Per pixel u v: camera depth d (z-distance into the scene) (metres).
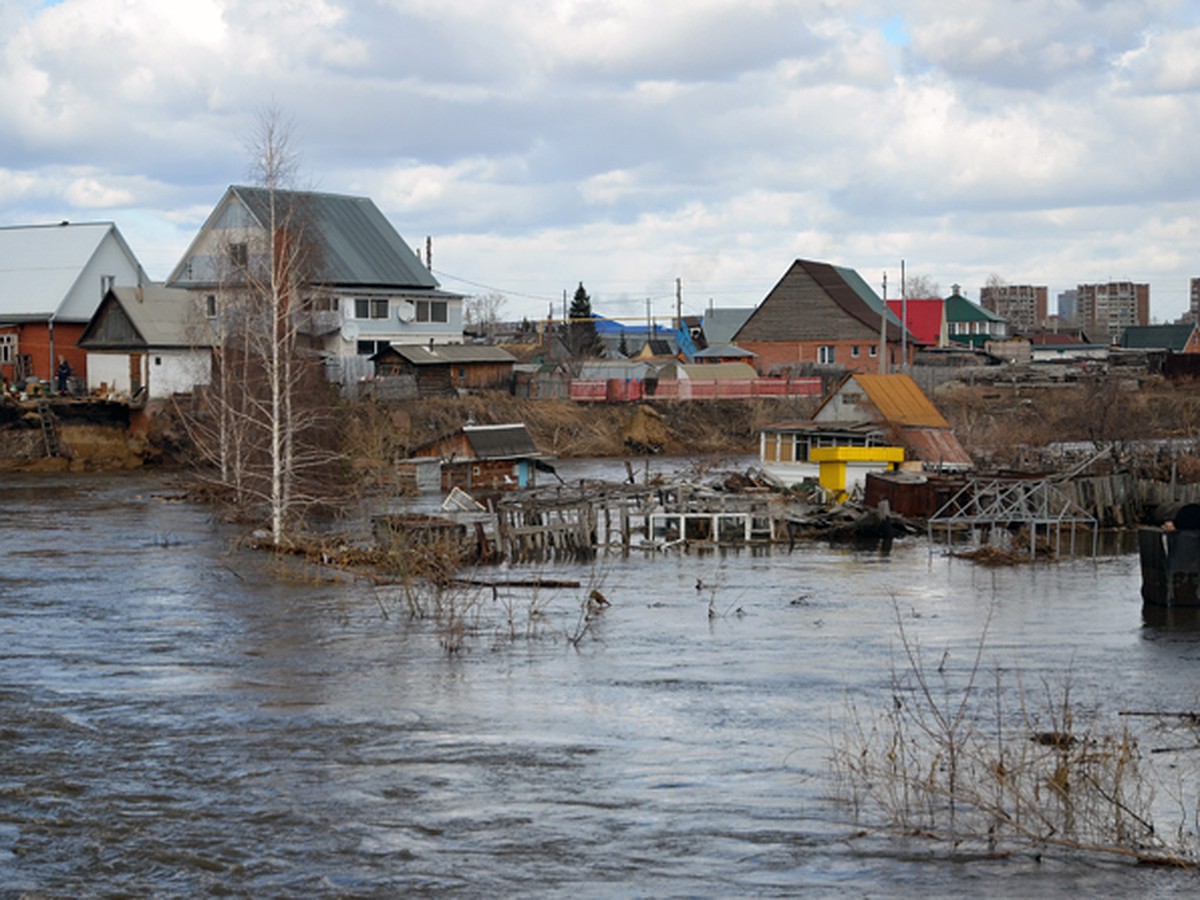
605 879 14.62
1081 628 30.55
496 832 16.17
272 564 39.09
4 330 82.69
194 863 15.20
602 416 86.50
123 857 15.40
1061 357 123.12
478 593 33.12
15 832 16.20
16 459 71.94
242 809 17.08
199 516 52.41
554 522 45.47
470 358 85.38
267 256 50.94
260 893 14.36
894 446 56.81
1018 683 23.70
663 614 32.16
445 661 26.36
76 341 83.25
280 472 43.44
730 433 88.69
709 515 47.22
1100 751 18.61
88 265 84.31
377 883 14.60
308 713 22.08
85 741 20.34
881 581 38.19
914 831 15.85
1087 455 59.88
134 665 25.98
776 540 47.97
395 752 19.70
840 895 14.02
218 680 24.64
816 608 33.22
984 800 16.42
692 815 16.72
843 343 107.38
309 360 55.25
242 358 57.59
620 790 17.78
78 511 54.09
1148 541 33.12
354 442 68.06
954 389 92.44
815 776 18.28
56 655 26.97
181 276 83.75
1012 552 43.09
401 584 35.78
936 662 26.52
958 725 19.94
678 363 97.25
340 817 16.77
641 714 21.98
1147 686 24.33
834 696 23.33
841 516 48.91
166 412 73.44
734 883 14.45
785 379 93.38
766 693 23.53
